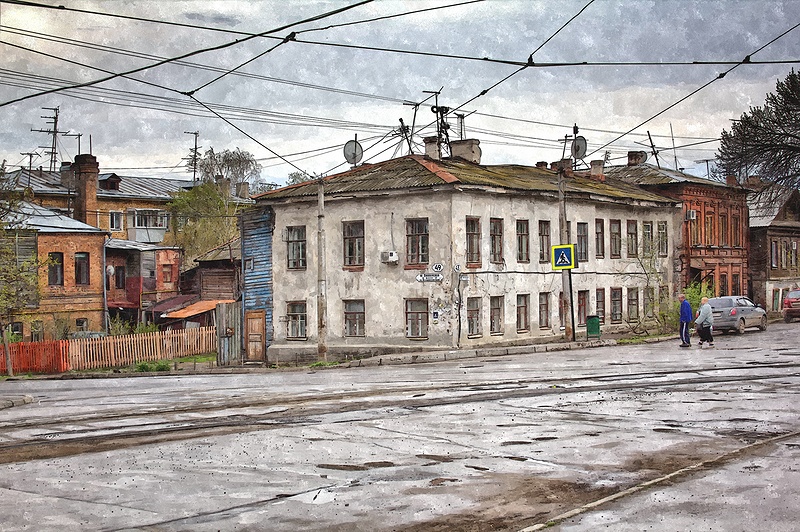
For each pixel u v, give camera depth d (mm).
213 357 48594
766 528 7559
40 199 73500
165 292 65062
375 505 8695
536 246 42469
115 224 78812
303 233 42562
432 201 38094
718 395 16984
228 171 100625
